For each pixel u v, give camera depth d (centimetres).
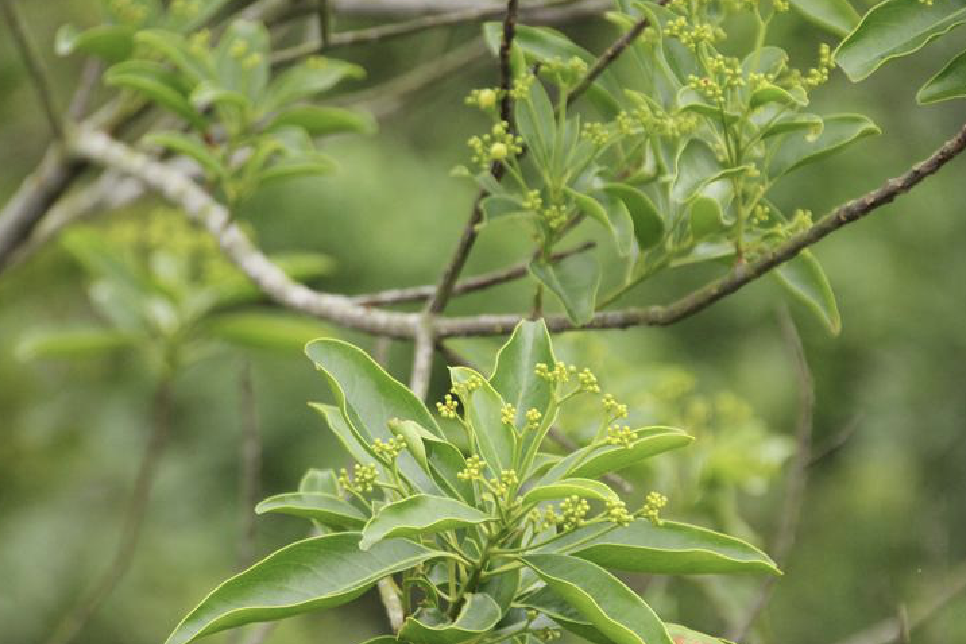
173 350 1048
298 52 852
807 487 1744
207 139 824
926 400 2133
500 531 448
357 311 718
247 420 816
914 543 1728
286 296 768
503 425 475
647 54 613
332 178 2205
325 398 2406
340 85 1931
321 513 470
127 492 2223
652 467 920
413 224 2214
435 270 2206
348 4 972
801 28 1512
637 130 618
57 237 1078
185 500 2308
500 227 2183
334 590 442
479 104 604
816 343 2147
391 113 1051
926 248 2188
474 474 443
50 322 1938
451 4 998
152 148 1017
